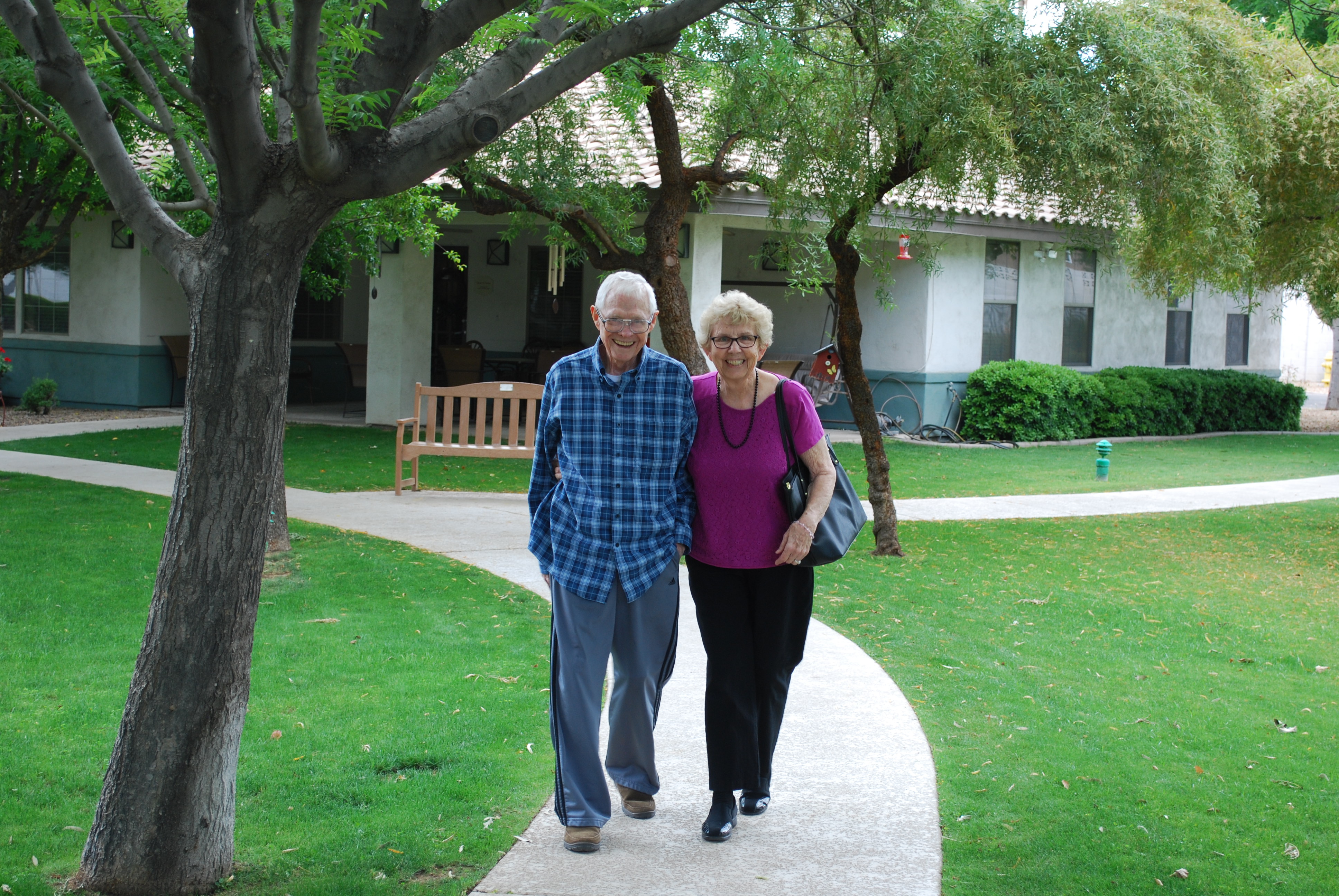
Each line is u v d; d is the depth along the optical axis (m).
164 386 17.95
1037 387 17.27
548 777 4.25
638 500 3.68
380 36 3.20
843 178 8.19
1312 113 11.71
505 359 19.94
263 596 6.79
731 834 3.74
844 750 4.56
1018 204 9.55
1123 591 7.95
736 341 3.63
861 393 8.96
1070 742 4.82
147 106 7.61
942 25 7.63
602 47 3.30
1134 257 13.23
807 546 3.66
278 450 3.31
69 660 5.47
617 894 3.33
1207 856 3.74
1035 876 3.53
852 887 3.40
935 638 6.45
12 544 7.83
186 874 3.29
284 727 4.68
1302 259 13.05
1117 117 7.70
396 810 3.92
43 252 13.87
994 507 11.70
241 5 2.85
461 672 5.48
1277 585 8.35
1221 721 5.18
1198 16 9.41
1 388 18.66
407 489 11.32
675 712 5.00
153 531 8.45
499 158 9.22
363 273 20.61
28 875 3.37
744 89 8.37
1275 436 20.58
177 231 3.30
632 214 10.27
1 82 4.21
